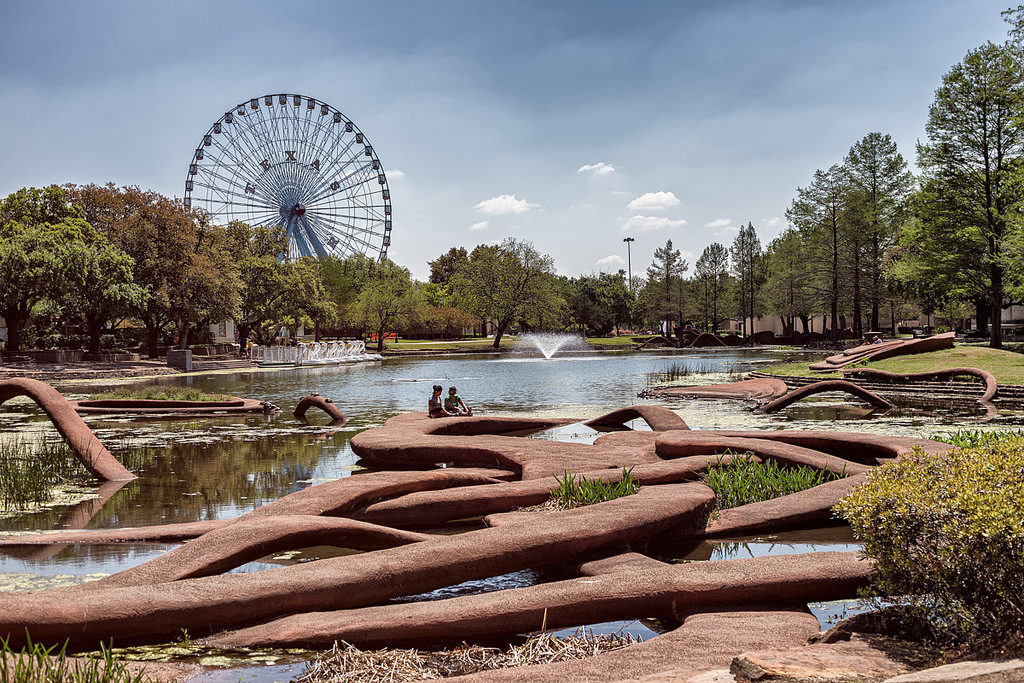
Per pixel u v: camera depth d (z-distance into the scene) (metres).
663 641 4.34
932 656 3.96
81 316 46.06
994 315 38.78
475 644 4.82
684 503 7.18
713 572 5.36
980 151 39.09
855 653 3.98
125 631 4.69
